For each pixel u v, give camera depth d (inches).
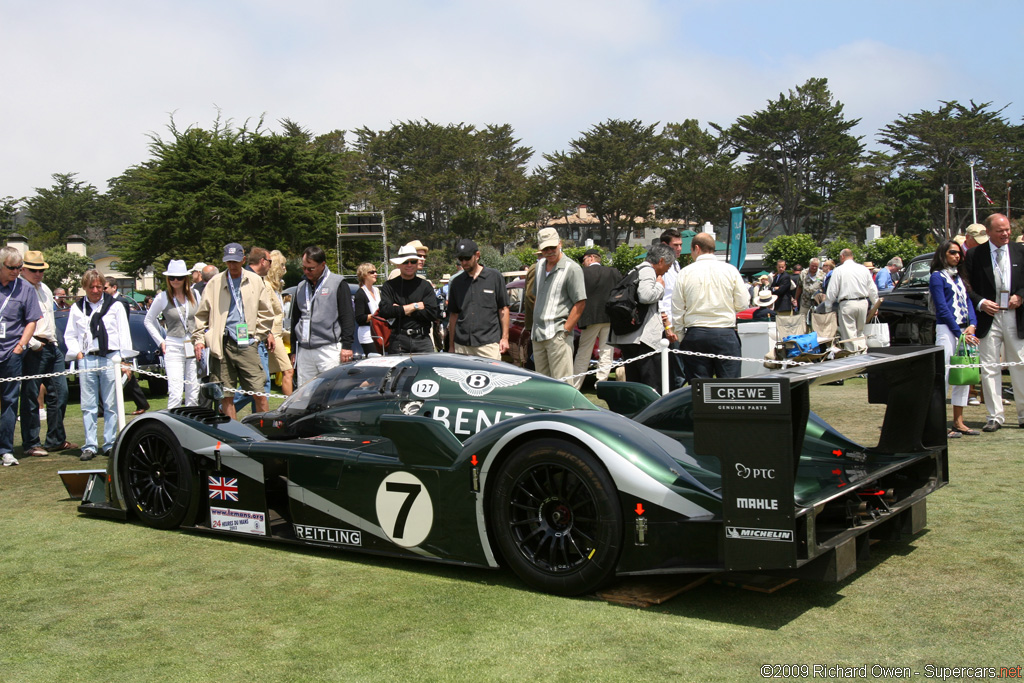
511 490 133.8
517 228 3073.3
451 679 99.8
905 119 2923.2
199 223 1358.3
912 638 110.0
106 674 104.2
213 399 193.6
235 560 155.7
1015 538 155.1
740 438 113.5
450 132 3216.0
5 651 112.6
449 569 146.6
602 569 124.9
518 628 116.0
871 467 145.3
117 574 147.6
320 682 100.0
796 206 3041.3
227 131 1451.8
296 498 161.2
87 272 285.9
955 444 255.0
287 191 1418.6
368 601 129.7
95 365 286.2
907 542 155.6
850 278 415.2
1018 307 270.4
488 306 277.6
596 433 127.3
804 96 3021.7
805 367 123.9
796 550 110.1
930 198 2790.4
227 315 271.9
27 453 296.5
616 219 3100.4
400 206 3107.8
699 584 134.2
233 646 112.5
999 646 106.6
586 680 98.5
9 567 153.1
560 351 274.8
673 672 100.3
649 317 289.1
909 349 155.0
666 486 122.3
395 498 148.0
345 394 181.8
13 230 3014.3
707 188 2974.9
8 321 274.4
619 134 3102.9
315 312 280.7
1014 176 2768.2
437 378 172.2
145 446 186.2
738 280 257.1
